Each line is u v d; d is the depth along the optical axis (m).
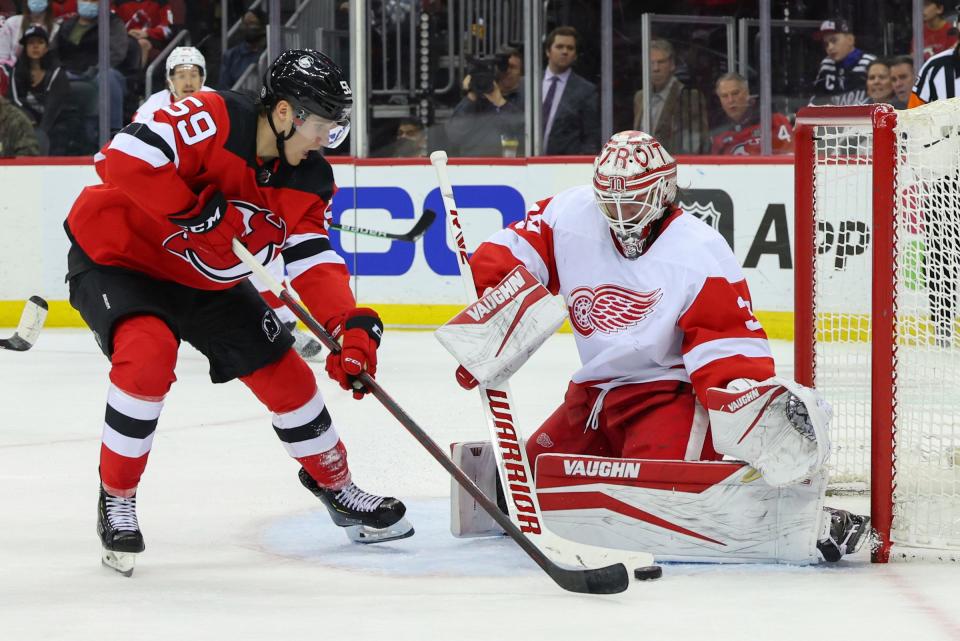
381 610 5.56
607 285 6.88
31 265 20.16
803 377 8.11
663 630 5.18
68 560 6.70
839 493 8.41
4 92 20.69
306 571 6.42
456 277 19.67
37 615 5.52
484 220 19.66
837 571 6.29
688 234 6.75
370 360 6.54
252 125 6.32
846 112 6.99
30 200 20.11
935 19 19.31
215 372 6.94
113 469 6.38
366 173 19.86
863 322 14.27
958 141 7.80
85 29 20.47
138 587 6.07
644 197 6.51
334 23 20.62
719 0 19.72
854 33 19.73
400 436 10.71
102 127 20.59
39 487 8.77
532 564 6.50
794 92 19.86
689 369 6.58
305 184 6.62
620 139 6.62
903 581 6.05
